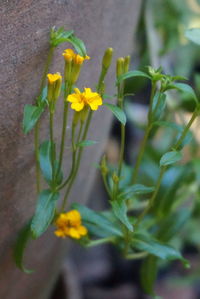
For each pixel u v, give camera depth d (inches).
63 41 12.7
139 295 27.2
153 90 13.4
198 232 24.3
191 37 14.2
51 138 13.1
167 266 28.1
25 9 12.2
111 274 27.5
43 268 16.7
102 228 15.1
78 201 17.1
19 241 14.2
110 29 14.6
